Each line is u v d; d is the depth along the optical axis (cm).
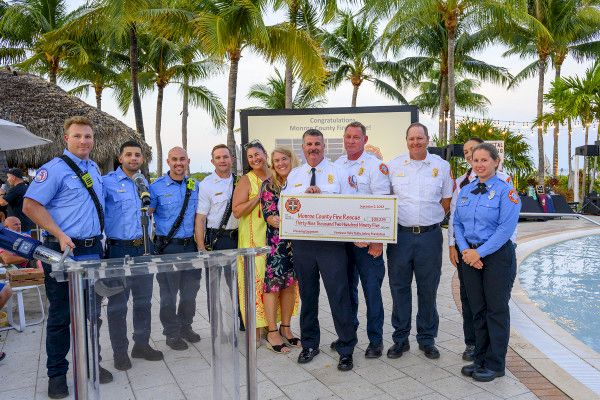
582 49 2512
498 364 317
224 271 197
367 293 363
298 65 1411
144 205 321
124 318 179
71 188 303
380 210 327
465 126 2403
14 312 519
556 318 530
